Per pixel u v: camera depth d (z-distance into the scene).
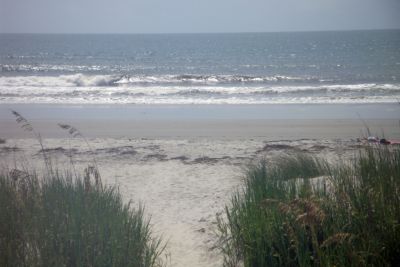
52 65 47.41
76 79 27.45
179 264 4.30
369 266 3.20
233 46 93.81
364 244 3.34
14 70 39.78
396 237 3.42
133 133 13.39
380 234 3.46
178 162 9.49
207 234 5.05
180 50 80.31
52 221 3.96
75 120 15.48
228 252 4.17
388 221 3.51
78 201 4.54
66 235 3.66
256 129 13.80
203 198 6.78
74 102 19.56
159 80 29.47
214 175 8.29
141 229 4.64
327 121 14.88
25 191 4.86
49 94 21.75
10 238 3.63
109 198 5.02
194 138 12.54
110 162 9.57
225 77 30.95
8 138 12.69
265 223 3.83
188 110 17.42
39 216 4.09
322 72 37.19
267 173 6.59
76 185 5.51
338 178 4.70
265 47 88.44
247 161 9.38
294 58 56.31
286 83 28.66
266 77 30.89
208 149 10.80
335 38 129.12
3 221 3.95
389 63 44.06
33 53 71.19
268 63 48.81
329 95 21.44
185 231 5.27
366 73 34.34
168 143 11.62
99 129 13.98
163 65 47.84
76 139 12.31
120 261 3.57
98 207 4.47
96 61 55.09
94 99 20.45
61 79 27.94
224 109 17.58
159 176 8.33
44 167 8.92
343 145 10.80
